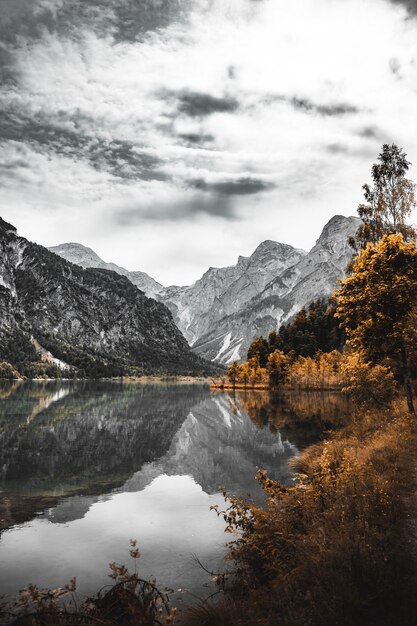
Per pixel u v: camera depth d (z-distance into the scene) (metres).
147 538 12.14
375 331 24.38
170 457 26.08
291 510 10.18
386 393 31.73
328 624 5.35
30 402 73.88
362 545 6.75
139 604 6.86
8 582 9.26
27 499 16.73
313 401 71.00
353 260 39.03
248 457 25.47
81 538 12.16
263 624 5.82
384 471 12.33
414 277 23.70
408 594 5.74
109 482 19.70
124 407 66.38
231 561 10.14
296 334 161.38
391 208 42.91
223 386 154.75
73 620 6.63
